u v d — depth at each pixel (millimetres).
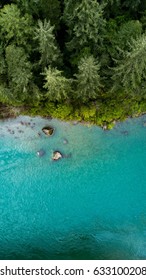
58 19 26984
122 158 31438
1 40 26484
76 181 31094
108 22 27203
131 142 31656
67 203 30828
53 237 30328
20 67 25625
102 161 31359
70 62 28047
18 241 30344
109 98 30797
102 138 31656
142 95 29391
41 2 25578
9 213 30766
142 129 31672
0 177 31188
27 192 31016
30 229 30531
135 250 29875
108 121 31500
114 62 26750
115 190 30969
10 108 31297
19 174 31219
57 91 26609
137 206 30703
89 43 26141
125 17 28172
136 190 30969
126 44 25625
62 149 31469
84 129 31656
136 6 27391
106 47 26625
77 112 31109
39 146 31500
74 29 24469
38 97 28016
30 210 30781
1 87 27141
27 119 31609
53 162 31266
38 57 27703
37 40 26250
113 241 30125
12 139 31516
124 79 25859
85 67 23969
